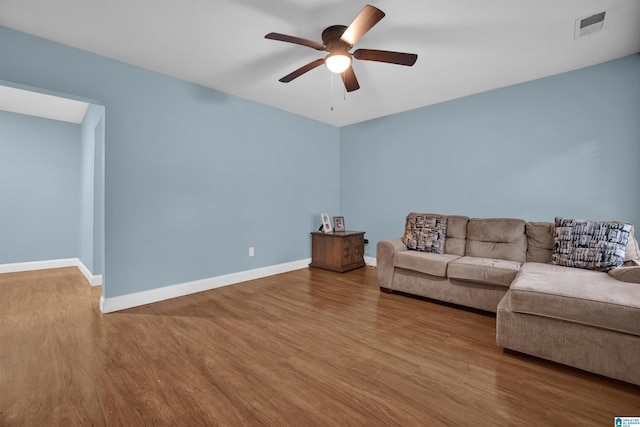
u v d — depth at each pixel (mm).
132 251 2824
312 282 3707
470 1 1930
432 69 2902
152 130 2941
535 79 3146
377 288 3449
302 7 1992
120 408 1433
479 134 3551
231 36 2344
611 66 2748
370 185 4684
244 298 3084
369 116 4504
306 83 3246
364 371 1756
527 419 1366
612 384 1634
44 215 4594
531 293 1835
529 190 3230
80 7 1979
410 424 1334
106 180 2664
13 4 1942
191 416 1381
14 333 2244
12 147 4332
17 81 2246
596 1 1931
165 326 2383
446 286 2830
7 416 1380
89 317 2568
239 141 3688
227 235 3590
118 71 2719
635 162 2670
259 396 1525
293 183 4383
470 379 1680
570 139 2975
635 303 1577
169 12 2041
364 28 1792
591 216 2889
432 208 3984
